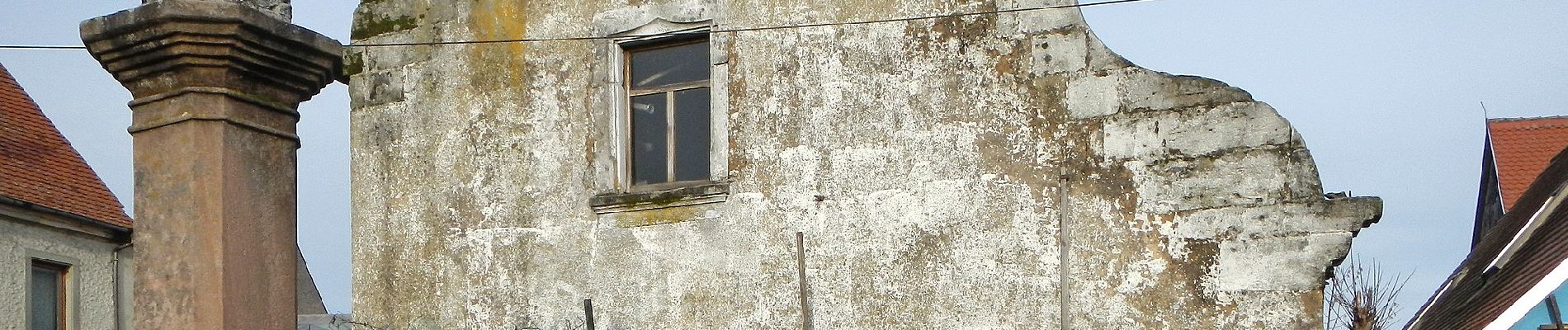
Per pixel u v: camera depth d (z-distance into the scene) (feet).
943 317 34.86
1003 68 34.96
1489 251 54.54
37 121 72.13
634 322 37.50
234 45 29.25
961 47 35.37
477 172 39.45
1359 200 32.24
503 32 39.65
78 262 69.46
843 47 36.42
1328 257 32.27
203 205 28.91
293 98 30.91
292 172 30.73
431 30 40.45
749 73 37.19
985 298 34.55
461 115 39.78
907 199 35.45
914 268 35.22
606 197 37.86
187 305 28.76
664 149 38.32
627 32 38.34
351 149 41.06
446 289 39.42
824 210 36.14
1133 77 34.01
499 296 38.88
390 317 39.96
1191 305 33.01
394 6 41.01
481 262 39.17
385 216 40.37
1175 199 33.40
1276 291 32.45
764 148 36.83
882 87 35.96
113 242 71.72
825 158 36.27
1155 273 33.35
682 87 38.24
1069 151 34.27
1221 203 33.09
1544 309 40.83
